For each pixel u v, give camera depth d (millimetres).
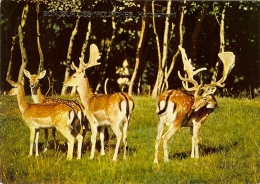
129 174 11359
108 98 11578
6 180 11609
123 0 18016
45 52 19234
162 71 18375
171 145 12570
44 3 18547
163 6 19172
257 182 11641
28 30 19219
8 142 12633
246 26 20000
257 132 13445
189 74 11555
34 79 12320
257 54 20094
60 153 12227
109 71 19594
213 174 11539
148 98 16984
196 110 11297
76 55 19453
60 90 19312
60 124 11609
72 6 17719
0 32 19281
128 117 11523
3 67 19328
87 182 11352
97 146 12422
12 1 19031
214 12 19234
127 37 19594
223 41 19141
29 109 11766
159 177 11305
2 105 14484
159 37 19547
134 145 12547
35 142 12133
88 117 11797
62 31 19328
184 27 19531
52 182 11367
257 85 20141
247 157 12422
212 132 13523
